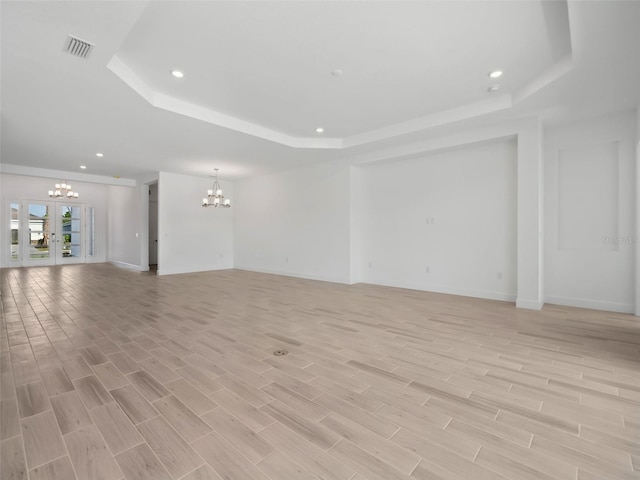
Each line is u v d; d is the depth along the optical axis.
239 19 2.70
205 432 1.83
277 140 5.75
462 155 5.71
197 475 1.50
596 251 4.73
